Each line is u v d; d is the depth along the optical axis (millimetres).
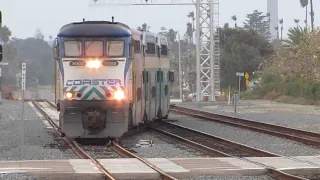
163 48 97812
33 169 48094
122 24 72062
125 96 68438
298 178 42531
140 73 78875
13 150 63344
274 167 48812
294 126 95000
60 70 68688
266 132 83438
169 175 45031
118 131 68125
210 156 59000
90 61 68125
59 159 55812
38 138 76375
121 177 45219
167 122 102062
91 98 67625
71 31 68750
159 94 94500
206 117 111000
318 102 160250
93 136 68312
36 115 120125
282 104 161000
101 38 68625
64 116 68188
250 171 47219
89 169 47938
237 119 105312
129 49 69312
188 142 68875
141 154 60344
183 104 162625
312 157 56250
